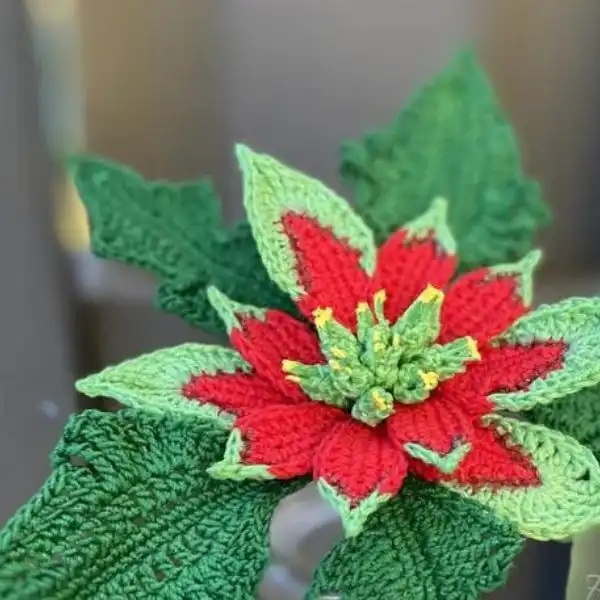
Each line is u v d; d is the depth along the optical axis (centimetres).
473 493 54
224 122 70
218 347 56
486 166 61
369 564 53
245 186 57
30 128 67
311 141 70
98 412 54
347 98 70
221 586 53
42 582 52
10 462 67
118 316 69
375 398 54
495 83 70
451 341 56
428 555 53
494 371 56
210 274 59
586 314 56
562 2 69
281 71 69
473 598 53
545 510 54
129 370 55
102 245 59
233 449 53
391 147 61
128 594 52
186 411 55
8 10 65
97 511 53
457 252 60
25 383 68
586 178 71
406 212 61
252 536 54
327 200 57
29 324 68
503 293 57
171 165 70
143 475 54
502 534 53
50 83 68
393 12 69
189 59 69
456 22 69
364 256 57
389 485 53
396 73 70
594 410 57
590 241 71
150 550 53
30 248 67
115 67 69
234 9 69
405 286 57
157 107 69
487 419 55
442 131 62
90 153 69
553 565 64
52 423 68
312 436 54
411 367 55
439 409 54
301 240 57
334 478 53
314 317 55
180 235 59
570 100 70
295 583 59
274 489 55
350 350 55
